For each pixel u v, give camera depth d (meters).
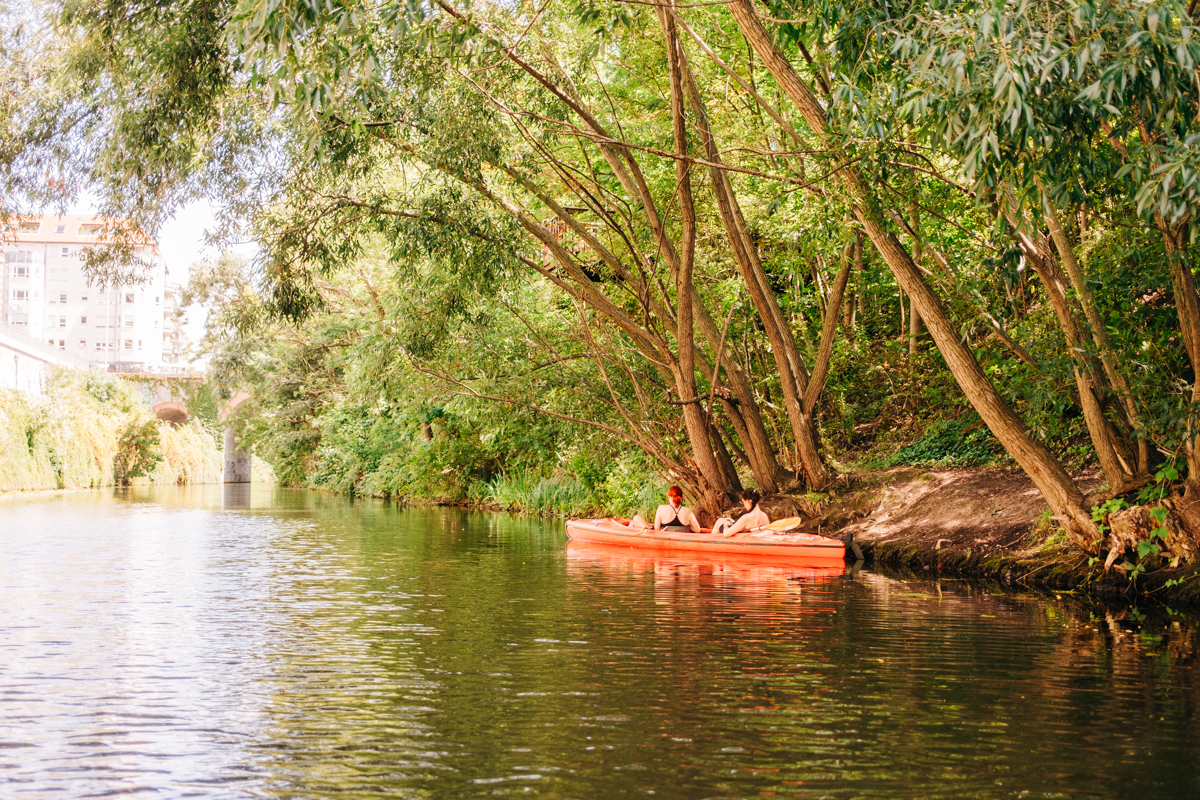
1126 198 9.39
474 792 3.77
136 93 12.02
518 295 17.02
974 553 11.97
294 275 14.62
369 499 36.72
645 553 14.13
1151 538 9.66
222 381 46.78
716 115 14.40
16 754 4.24
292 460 52.91
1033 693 5.40
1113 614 8.43
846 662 6.21
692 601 9.05
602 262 17.11
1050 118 6.12
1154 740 4.50
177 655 6.41
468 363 17.55
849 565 12.96
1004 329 11.64
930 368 17.16
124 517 22.41
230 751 4.30
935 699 5.25
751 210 15.90
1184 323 8.95
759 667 6.05
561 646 6.75
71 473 43.94
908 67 7.21
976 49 5.73
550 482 25.19
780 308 16.95
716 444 16.98
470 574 11.35
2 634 7.18
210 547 14.83
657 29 13.76
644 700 5.21
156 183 12.79
